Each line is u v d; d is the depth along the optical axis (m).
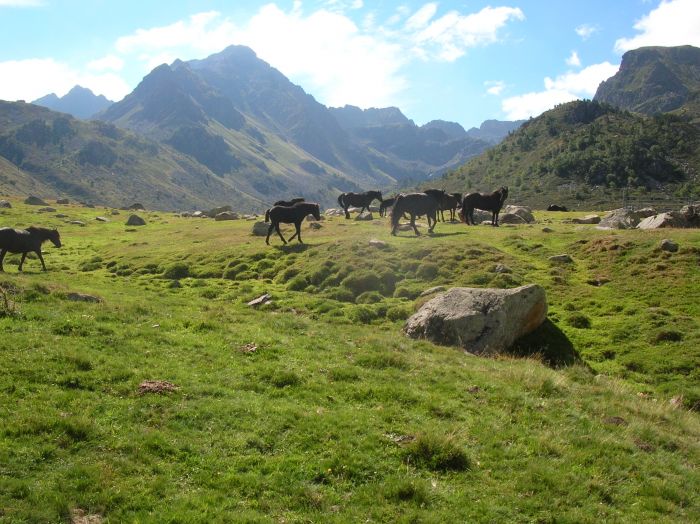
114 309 20.91
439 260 35.53
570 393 17.56
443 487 10.95
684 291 29.77
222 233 53.94
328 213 87.44
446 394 15.84
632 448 13.71
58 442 10.97
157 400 13.27
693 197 197.12
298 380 15.66
